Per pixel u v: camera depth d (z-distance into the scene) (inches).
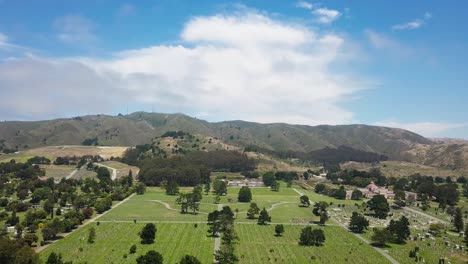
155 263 7249.0
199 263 7116.1
